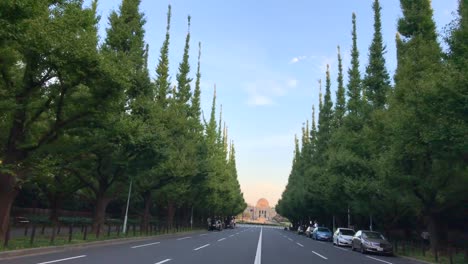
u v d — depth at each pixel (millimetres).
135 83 25344
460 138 14078
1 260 12984
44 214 39531
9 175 17328
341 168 32125
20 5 11508
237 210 114000
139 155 25141
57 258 14086
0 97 15586
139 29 27109
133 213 61562
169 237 34906
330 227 62594
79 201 49906
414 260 21656
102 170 26750
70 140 21500
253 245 26234
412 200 25359
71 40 14367
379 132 25438
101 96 17609
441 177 22250
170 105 35219
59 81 17000
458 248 28266
